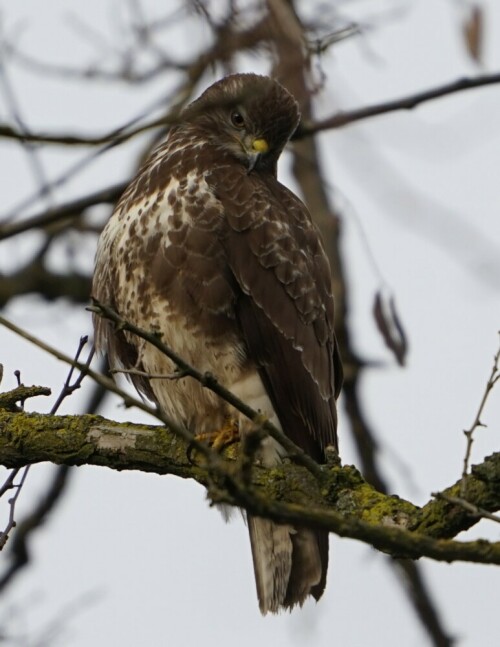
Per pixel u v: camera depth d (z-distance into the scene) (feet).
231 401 27.40
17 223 39.65
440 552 22.80
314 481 30.32
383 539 22.82
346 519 22.86
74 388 33.37
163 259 36.22
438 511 27.91
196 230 36.29
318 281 39.24
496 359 28.25
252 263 36.76
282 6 37.04
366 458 47.50
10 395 33.53
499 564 22.71
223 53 37.50
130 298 36.86
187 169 37.50
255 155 39.65
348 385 47.14
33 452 32.91
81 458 32.76
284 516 22.53
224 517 38.37
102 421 33.04
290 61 37.09
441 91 40.65
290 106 41.27
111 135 25.94
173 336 36.42
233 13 37.42
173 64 41.78
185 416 37.50
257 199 37.35
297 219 39.45
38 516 46.16
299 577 35.88
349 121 41.16
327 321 39.40
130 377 38.99
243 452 22.77
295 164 48.85
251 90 38.70
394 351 39.65
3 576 46.16
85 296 55.98
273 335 36.91
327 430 38.45
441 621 46.91
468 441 27.35
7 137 25.30
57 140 25.57
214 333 36.35
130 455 32.55
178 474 32.50
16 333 26.50
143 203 36.94
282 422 37.09
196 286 36.17
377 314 39.78
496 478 27.22
